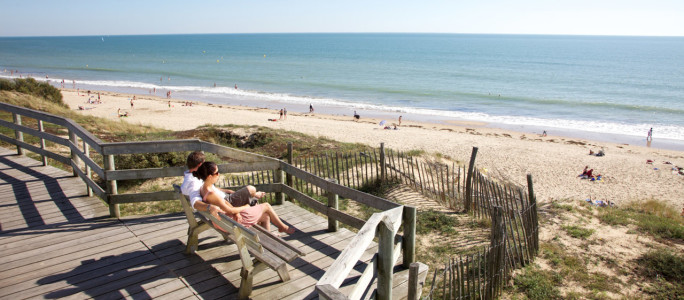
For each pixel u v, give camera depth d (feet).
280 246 13.91
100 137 53.26
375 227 11.75
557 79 258.98
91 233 18.43
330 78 263.08
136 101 162.81
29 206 21.34
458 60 429.79
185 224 19.56
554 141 102.63
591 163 73.36
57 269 15.30
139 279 14.75
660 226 28.96
